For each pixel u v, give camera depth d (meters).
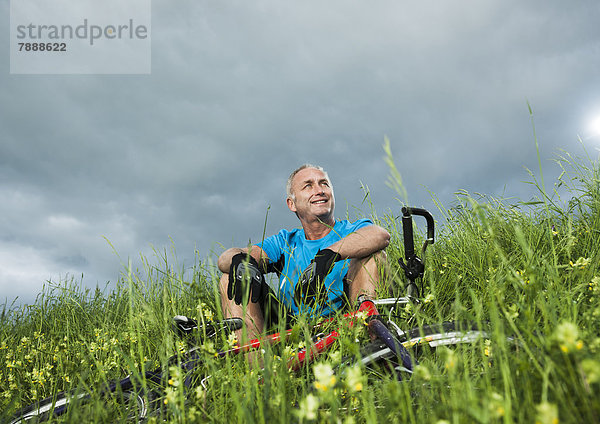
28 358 3.06
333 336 2.00
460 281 3.00
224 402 1.52
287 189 3.57
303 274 2.66
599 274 2.04
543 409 0.75
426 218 2.68
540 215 3.24
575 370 1.01
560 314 1.52
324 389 0.99
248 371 1.54
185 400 1.62
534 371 1.13
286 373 1.56
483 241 3.12
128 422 1.75
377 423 1.24
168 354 1.84
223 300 2.97
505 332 1.56
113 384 2.04
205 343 1.59
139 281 2.81
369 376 1.80
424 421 1.09
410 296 2.39
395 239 4.01
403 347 1.75
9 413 2.11
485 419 0.83
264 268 3.21
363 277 2.93
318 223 3.39
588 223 3.14
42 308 4.80
